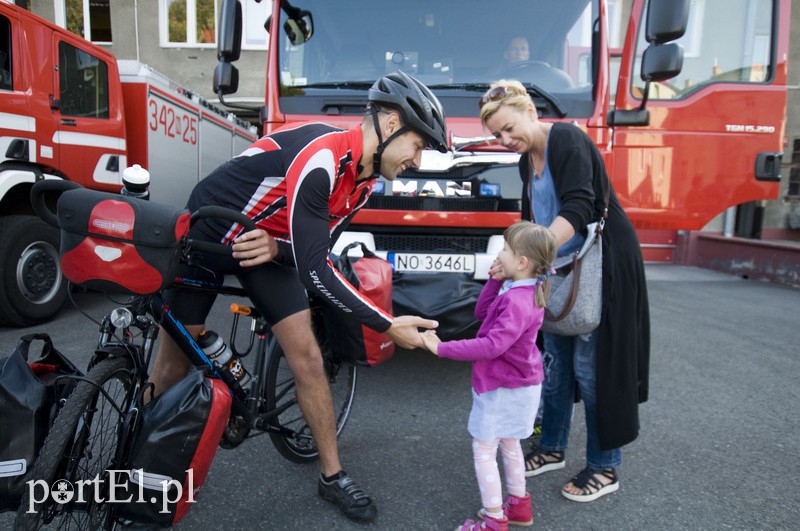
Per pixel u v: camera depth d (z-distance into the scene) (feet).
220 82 12.14
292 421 8.59
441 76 12.50
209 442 5.85
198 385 5.86
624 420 7.51
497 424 6.82
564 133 7.32
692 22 14.25
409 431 10.12
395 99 6.16
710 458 9.41
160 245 5.32
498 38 12.51
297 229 5.97
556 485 8.44
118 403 5.99
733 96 13.80
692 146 13.71
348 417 9.92
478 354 6.50
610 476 8.16
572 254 7.59
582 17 12.38
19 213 15.98
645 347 7.73
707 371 13.96
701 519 7.64
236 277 7.23
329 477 7.56
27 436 5.19
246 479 8.35
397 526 7.33
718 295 24.68
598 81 12.21
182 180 22.77
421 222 11.19
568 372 8.43
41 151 15.28
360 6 12.59
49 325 15.71
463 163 11.23
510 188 11.33
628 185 13.57
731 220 35.09
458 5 12.55
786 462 9.32
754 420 11.02
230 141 28.81
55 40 15.66
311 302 8.50
